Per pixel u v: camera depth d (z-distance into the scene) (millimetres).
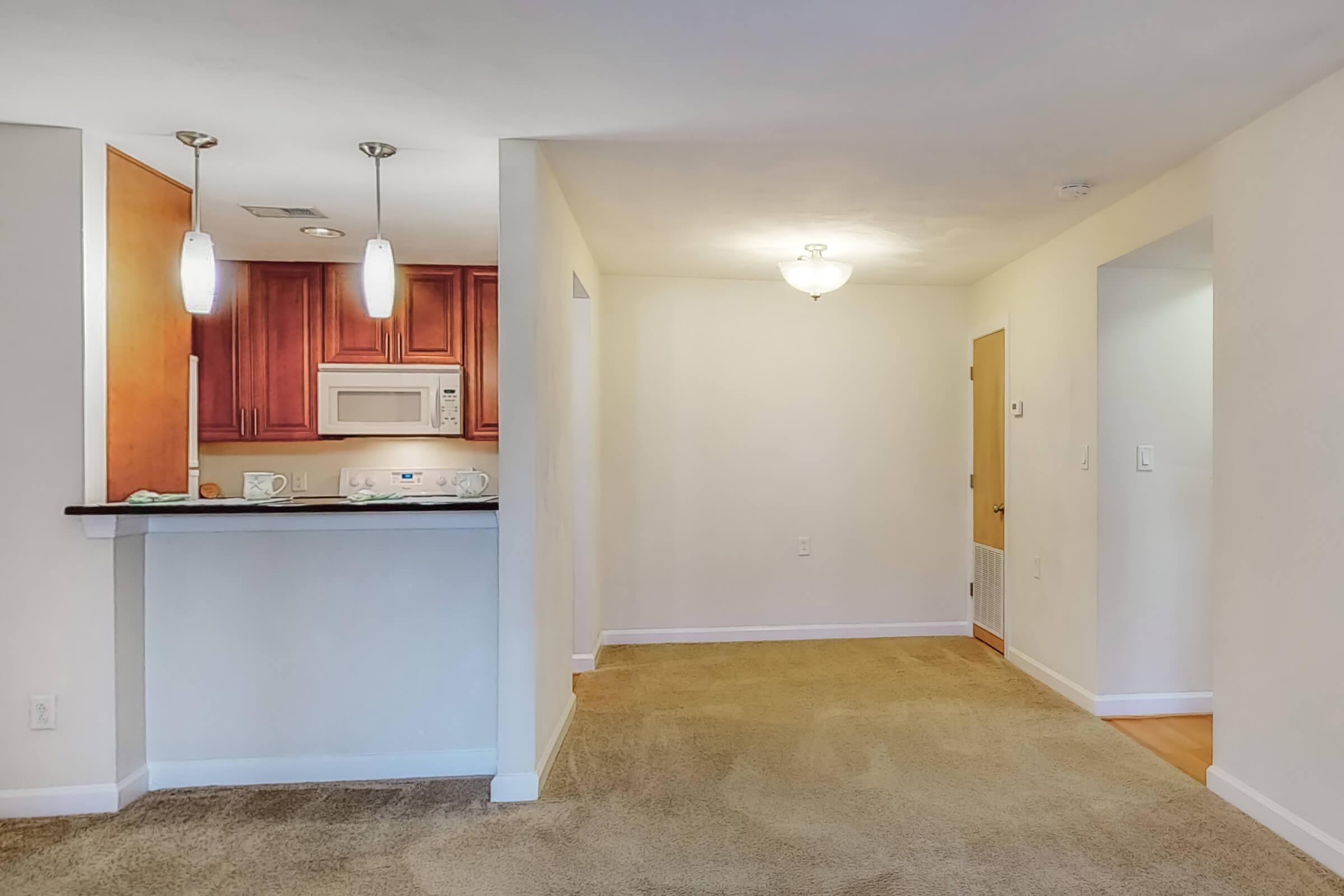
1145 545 3404
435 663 2791
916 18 1822
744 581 4762
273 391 4324
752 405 4758
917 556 4852
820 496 4797
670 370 4719
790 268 3830
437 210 3355
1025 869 2154
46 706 2477
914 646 4598
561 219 3100
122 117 2377
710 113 2377
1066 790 2656
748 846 2285
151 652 2695
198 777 2709
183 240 3002
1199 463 3420
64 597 2480
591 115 2381
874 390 4820
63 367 2449
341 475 4609
